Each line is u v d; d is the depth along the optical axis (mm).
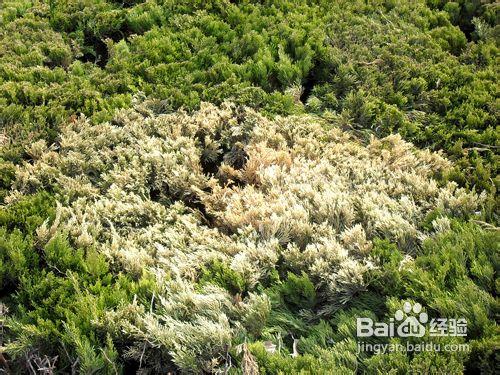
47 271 4156
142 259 4168
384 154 5000
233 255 4176
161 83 6008
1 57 6250
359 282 3699
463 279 3564
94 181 5027
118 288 3863
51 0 6941
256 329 3625
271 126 5391
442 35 6496
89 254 4062
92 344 3553
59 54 6352
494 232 3857
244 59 6246
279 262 4156
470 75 5762
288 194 4578
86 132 5336
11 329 3693
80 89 5918
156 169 5027
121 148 5191
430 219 4195
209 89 5848
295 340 3580
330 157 5070
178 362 3350
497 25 6461
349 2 7020
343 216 4297
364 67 5996
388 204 4359
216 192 4863
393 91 5750
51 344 3617
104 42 6617
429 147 5195
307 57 6066
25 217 4477
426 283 3510
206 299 3695
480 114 5348
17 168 4926
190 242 4363
